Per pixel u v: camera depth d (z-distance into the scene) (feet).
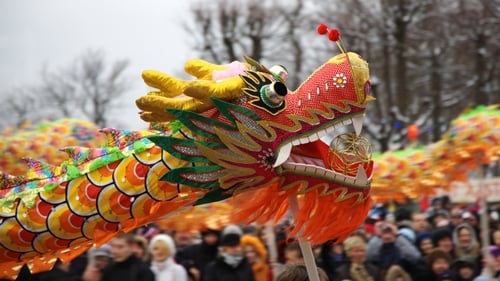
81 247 22.56
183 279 36.55
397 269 39.09
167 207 21.90
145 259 39.04
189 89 20.49
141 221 21.90
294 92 22.06
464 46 144.97
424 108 147.64
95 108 190.08
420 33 144.46
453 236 51.55
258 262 38.68
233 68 21.70
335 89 21.77
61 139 38.70
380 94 154.81
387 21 143.54
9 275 22.63
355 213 22.45
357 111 22.00
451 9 143.43
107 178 21.42
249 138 20.90
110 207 21.34
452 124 44.32
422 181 43.24
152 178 21.18
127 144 21.75
